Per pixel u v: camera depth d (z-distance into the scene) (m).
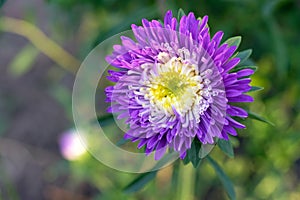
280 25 0.69
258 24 0.64
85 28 0.86
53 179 0.85
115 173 0.69
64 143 0.69
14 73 0.93
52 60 0.93
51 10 0.85
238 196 0.73
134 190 0.50
